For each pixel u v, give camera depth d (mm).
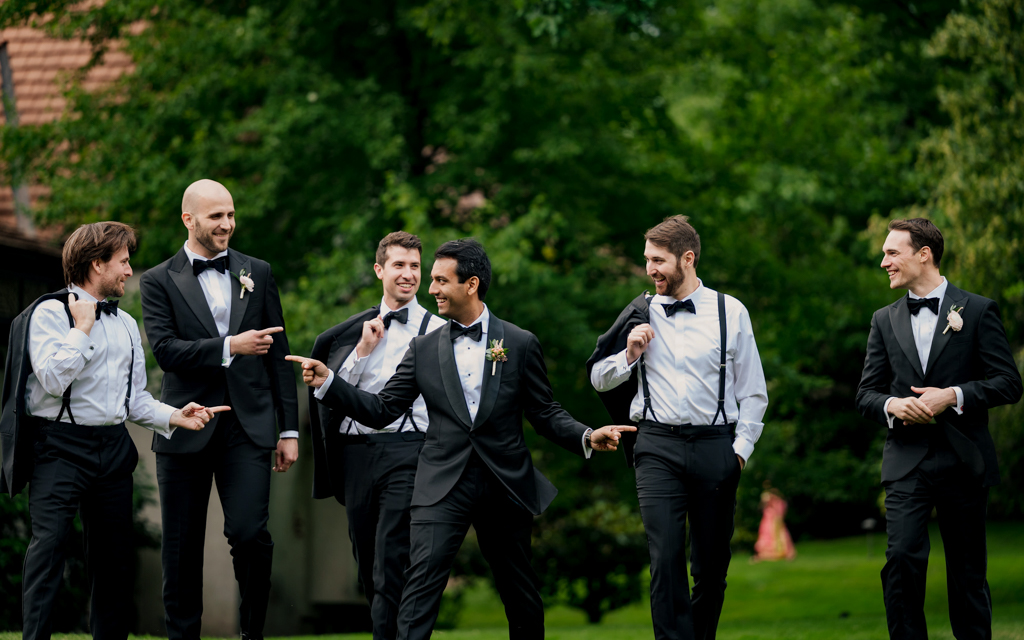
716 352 6195
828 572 20906
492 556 5945
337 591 15820
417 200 13250
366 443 6762
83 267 5988
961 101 12914
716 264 15672
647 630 10594
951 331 6398
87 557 6082
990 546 22500
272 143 13359
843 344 22500
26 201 15180
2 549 10633
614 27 14453
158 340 6223
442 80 15023
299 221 15000
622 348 6395
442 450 5859
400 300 7117
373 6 14703
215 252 6488
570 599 16250
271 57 14344
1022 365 12227
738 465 6191
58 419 5816
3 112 15758
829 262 16266
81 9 14742
